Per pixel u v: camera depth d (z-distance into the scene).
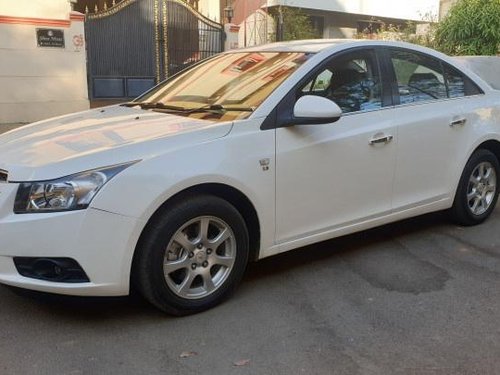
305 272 4.43
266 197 3.89
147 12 12.66
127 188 3.32
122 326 3.56
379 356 3.26
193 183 3.53
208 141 3.66
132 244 3.37
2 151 3.74
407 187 4.78
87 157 3.36
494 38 11.55
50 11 11.62
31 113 11.61
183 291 3.63
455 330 3.56
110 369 3.11
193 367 3.13
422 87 4.96
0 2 11.12
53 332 3.48
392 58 4.79
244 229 3.84
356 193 4.41
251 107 3.99
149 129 3.81
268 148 3.87
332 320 3.67
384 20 18.80
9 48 11.19
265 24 15.41
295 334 3.49
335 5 17.12
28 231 3.25
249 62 4.69
